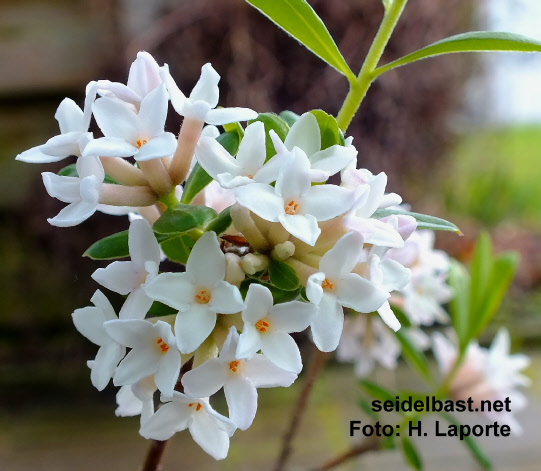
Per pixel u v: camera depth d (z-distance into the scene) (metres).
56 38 0.28
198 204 0.10
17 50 0.28
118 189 0.09
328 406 0.28
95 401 0.29
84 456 0.25
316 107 0.25
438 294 0.16
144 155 0.08
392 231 0.08
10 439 0.26
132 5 0.26
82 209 0.08
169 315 0.09
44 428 0.27
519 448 0.25
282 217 0.08
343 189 0.08
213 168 0.08
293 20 0.10
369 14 0.24
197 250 0.08
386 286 0.09
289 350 0.08
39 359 0.29
